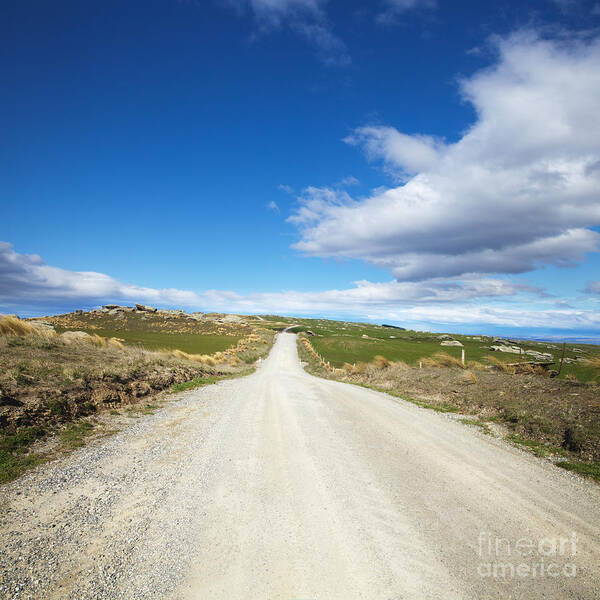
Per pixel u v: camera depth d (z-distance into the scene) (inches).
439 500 194.9
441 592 122.6
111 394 401.4
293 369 1562.5
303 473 228.8
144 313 3998.5
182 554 143.1
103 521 166.9
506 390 488.4
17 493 190.4
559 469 251.8
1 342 465.4
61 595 119.3
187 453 262.4
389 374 852.6
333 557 141.8
